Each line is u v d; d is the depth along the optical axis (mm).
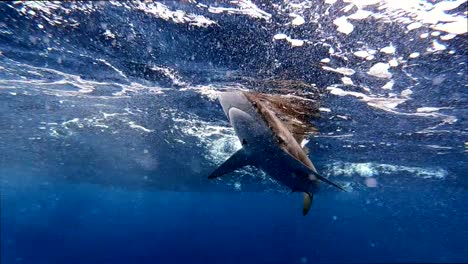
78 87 10398
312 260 70000
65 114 13438
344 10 5430
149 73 8938
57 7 6023
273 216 79375
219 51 7215
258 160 7152
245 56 7277
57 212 86000
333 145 14945
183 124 13914
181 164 23156
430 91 8242
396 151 15461
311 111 10250
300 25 5953
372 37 6102
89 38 7188
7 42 7543
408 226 59469
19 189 41125
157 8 5883
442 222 47406
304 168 6781
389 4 5180
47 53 8070
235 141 15648
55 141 18266
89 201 60156
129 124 14547
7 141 18375
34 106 12547
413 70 7207
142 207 75375
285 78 8055
